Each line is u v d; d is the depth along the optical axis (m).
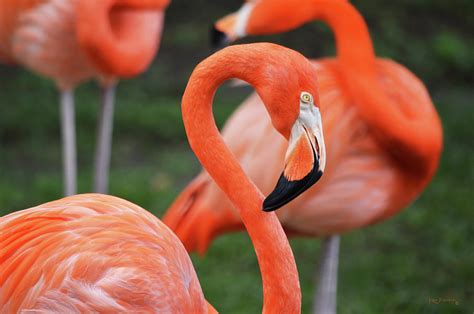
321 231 6.56
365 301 7.84
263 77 3.78
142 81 12.38
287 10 6.51
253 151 6.35
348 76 6.33
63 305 3.95
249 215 4.01
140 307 4.04
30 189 9.71
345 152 6.28
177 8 14.03
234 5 14.23
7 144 10.84
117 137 11.09
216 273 8.30
